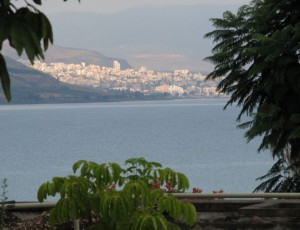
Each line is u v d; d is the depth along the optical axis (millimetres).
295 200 21109
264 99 42469
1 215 19391
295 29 38375
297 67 39469
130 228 15406
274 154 41781
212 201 21406
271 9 41594
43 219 20469
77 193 15578
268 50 38781
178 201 15883
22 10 8828
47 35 8953
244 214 21250
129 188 15445
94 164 15914
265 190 44688
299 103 40781
